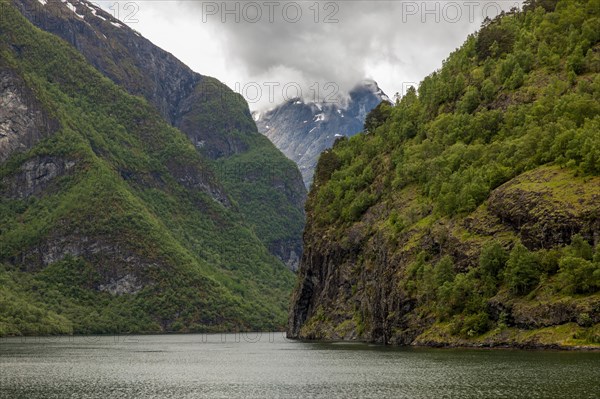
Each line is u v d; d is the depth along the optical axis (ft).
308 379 418.92
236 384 408.67
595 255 482.28
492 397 316.81
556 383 339.36
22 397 364.99
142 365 560.61
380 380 394.52
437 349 544.62
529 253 524.52
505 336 511.81
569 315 479.41
